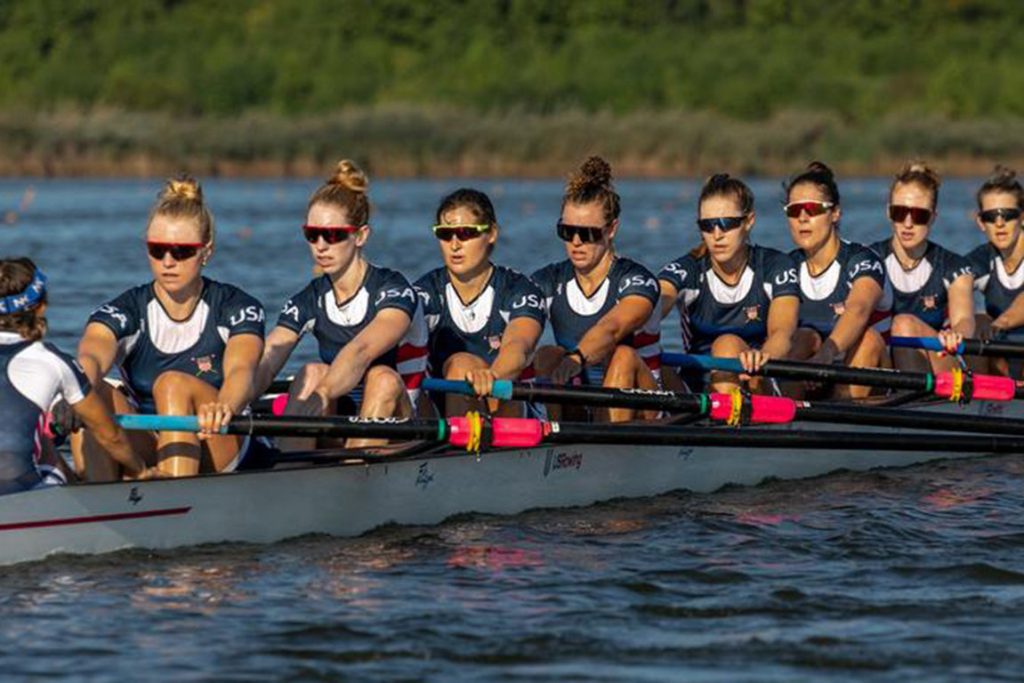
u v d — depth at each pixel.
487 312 40.50
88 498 32.81
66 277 93.19
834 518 38.59
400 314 37.53
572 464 39.66
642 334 42.72
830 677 27.22
